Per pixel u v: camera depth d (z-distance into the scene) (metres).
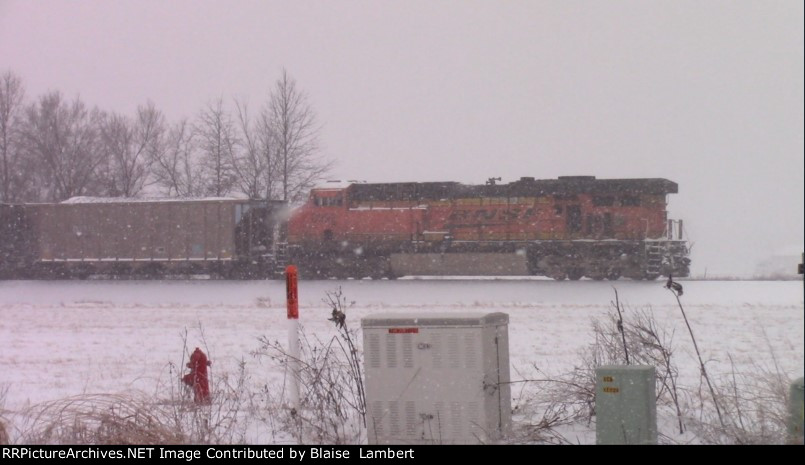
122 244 44.31
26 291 37.03
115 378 13.91
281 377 13.49
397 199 41.41
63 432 8.59
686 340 17.12
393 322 8.03
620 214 38.44
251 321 23.95
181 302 31.11
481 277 41.78
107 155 60.72
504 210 39.88
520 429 8.54
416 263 40.53
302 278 41.78
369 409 8.06
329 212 42.06
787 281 36.81
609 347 10.11
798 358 14.06
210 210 43.25
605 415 7.51
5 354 17.64
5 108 59.62
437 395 7.89
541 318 22.75
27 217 45.78
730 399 9.18
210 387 12.23
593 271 38.03
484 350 7.88
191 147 59.88
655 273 37.16
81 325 23.83
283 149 53.41
